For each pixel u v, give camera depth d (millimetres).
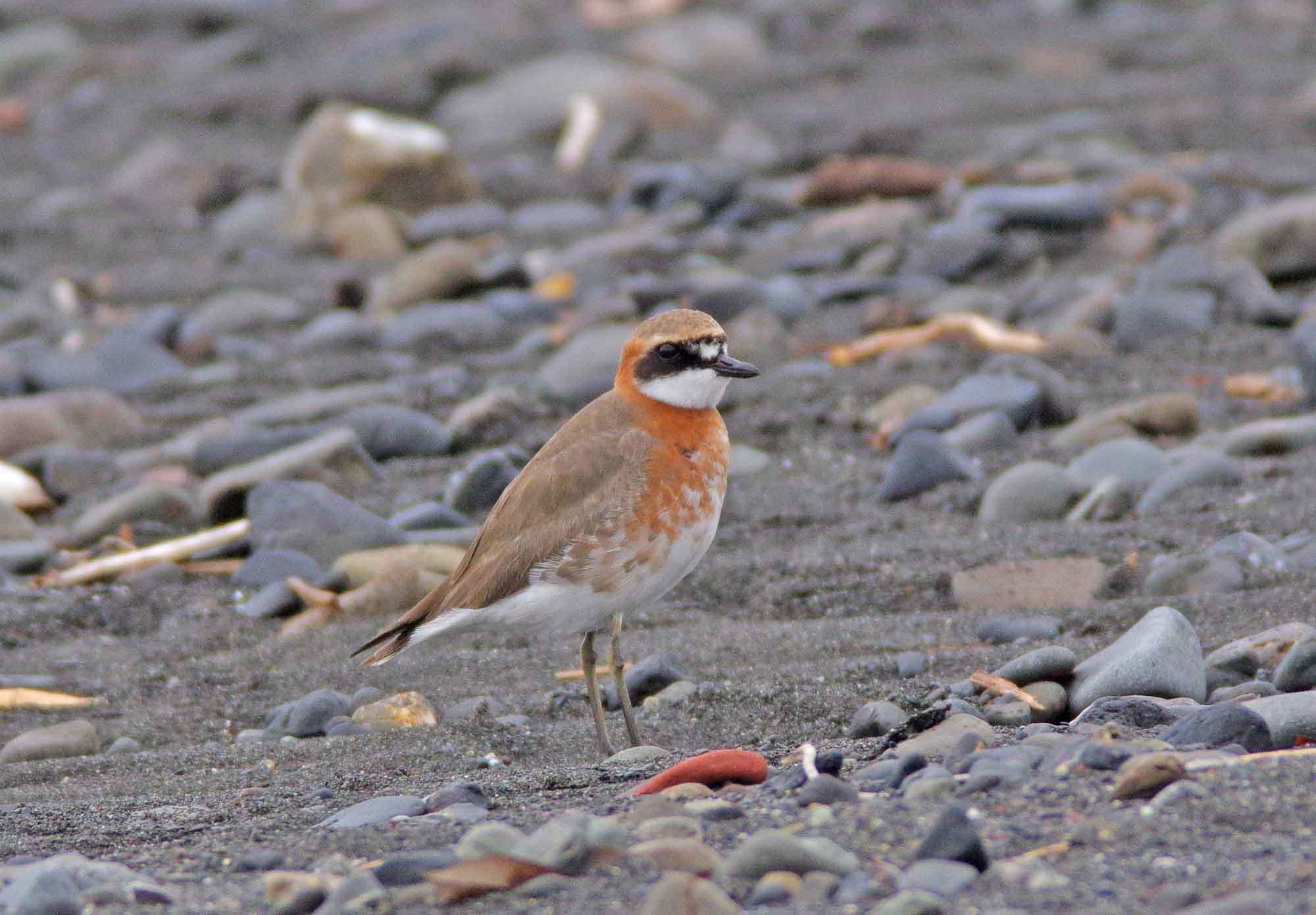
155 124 28922
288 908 5598
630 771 7148
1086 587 9930
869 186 21047
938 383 14625
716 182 21719
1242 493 11227
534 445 13609
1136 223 18625
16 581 11484
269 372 16375
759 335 16281
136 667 10008
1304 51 28469
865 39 31406
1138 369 14703
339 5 36688
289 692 9461
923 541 11117
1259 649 8078
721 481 8508
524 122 26594
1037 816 5777
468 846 5844
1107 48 29484
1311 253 16500
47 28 34156
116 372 16188
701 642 9641
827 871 5453
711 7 33938
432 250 18594
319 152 22141
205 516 12469
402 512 11914
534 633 8352
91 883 5930
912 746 7020
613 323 16906
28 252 22125
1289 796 5730
